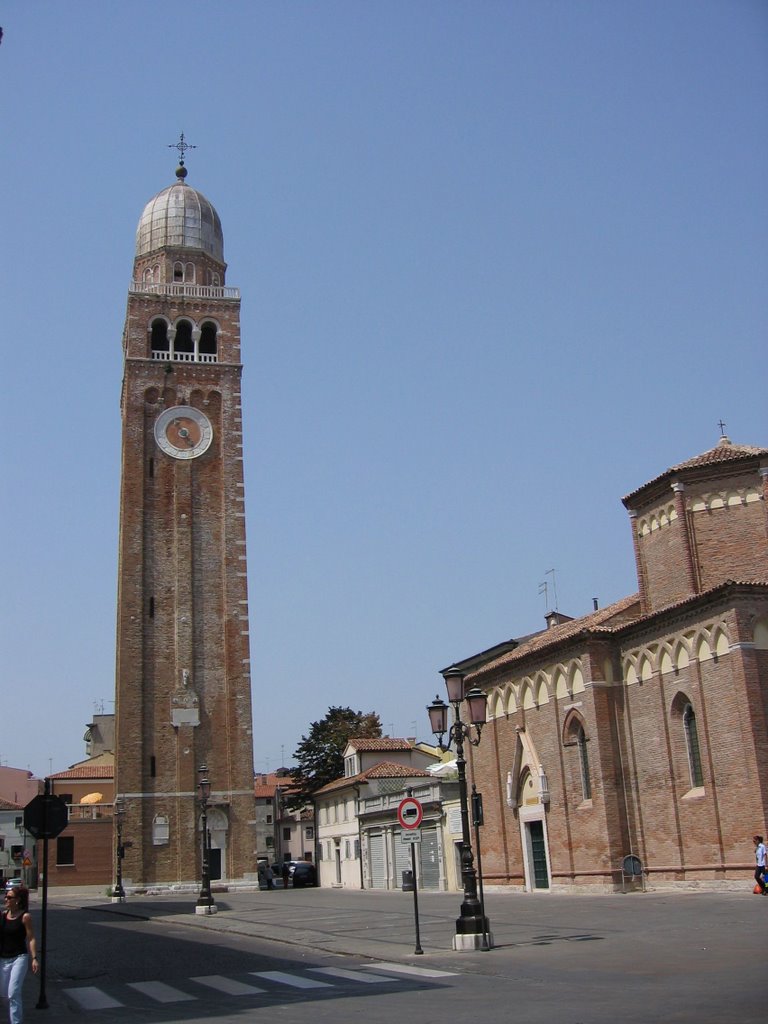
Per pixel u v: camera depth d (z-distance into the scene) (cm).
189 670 9081
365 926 4269
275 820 16088
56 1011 2369
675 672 4866
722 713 4519
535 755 5803
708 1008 1778
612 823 5097
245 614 9338
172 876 8606
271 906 6300
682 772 4816
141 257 10750
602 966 2492
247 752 8994
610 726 5241
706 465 5216
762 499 5084
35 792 14575
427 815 7544
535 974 2452
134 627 9069
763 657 4434
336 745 12475
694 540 5216
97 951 3928
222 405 9900
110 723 14075
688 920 3372
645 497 5591
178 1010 2247
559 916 3947
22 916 2072
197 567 9412
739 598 4444
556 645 5569
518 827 6003
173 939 4344
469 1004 2042
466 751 6738
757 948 2577
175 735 8906
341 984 2538
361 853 9362
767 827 4212
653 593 5522
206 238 10806
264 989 2536
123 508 9375
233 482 9700
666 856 4866
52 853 9912
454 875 7025
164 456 9612
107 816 10156
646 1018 1717
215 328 10212
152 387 9769
